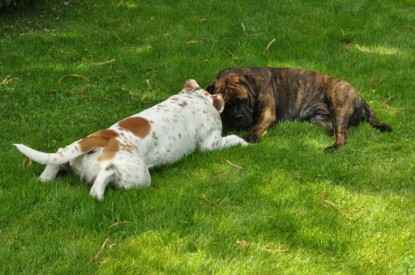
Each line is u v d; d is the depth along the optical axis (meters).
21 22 11.35
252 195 6.19
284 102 8.34
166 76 9.36
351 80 9.34
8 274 4.76
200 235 5.40
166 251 5.15
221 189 6.25
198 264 5.00
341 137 7.63
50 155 5.73
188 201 5.91
